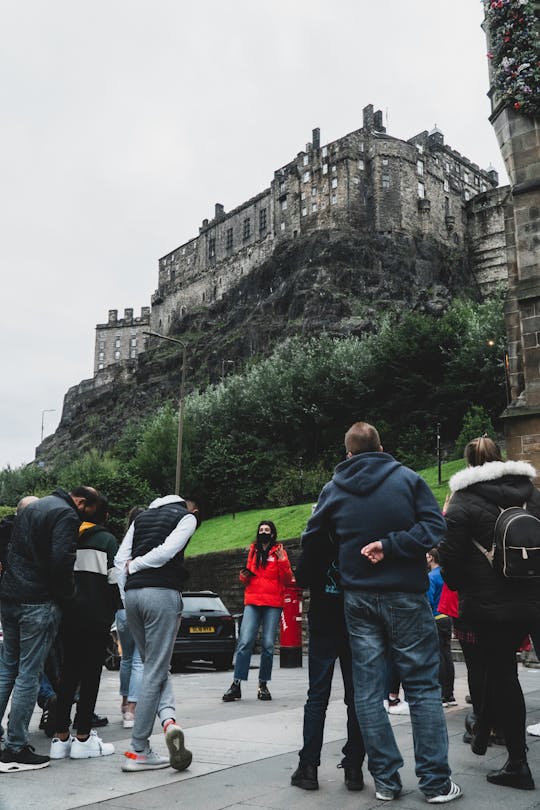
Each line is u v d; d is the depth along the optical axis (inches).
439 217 3873.0
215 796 151.8
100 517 229.0
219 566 882.1
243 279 4338.1
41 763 183.9
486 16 472.1
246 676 318.3
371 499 155.9
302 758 159.5
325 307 3403.1
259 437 2316.7
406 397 2143.2
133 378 4943.4
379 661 151.8
